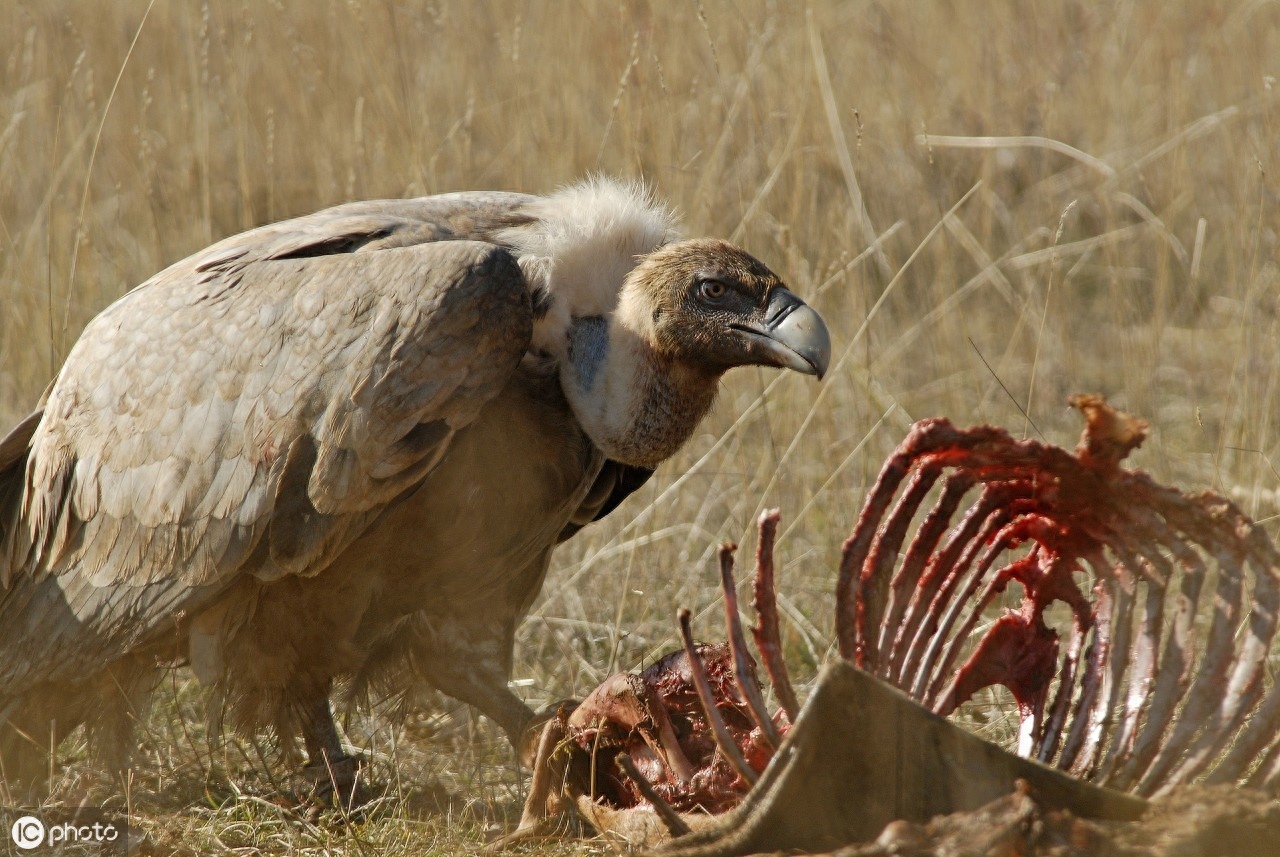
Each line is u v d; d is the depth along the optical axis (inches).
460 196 363.6
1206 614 362.0
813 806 221.9
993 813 212.7
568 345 331.6
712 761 273.6
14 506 344.5
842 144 499.2
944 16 709.3
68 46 609.6
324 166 560.7
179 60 608.4
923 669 258.7
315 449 299.4
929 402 518.9
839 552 424.2
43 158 577.0
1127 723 247.1
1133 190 610.9
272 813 320.8
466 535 323.0
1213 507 247.9
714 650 283.9
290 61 596.1
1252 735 237.5
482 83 574.2
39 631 327.3
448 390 299.1
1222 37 659.4
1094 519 255.9
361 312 303.1
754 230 523.5
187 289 327.3
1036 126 650.2
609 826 274.4
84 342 337.7
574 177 522.6
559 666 400.2
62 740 337.1
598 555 418.0
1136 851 207.3
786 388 488.7
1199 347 541.6
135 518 313.9
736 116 534.0
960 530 261.0
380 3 578.9
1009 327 573.0
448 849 295.6
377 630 333.4
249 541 302.8
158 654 323.3
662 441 330.6
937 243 549.3
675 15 571.8
